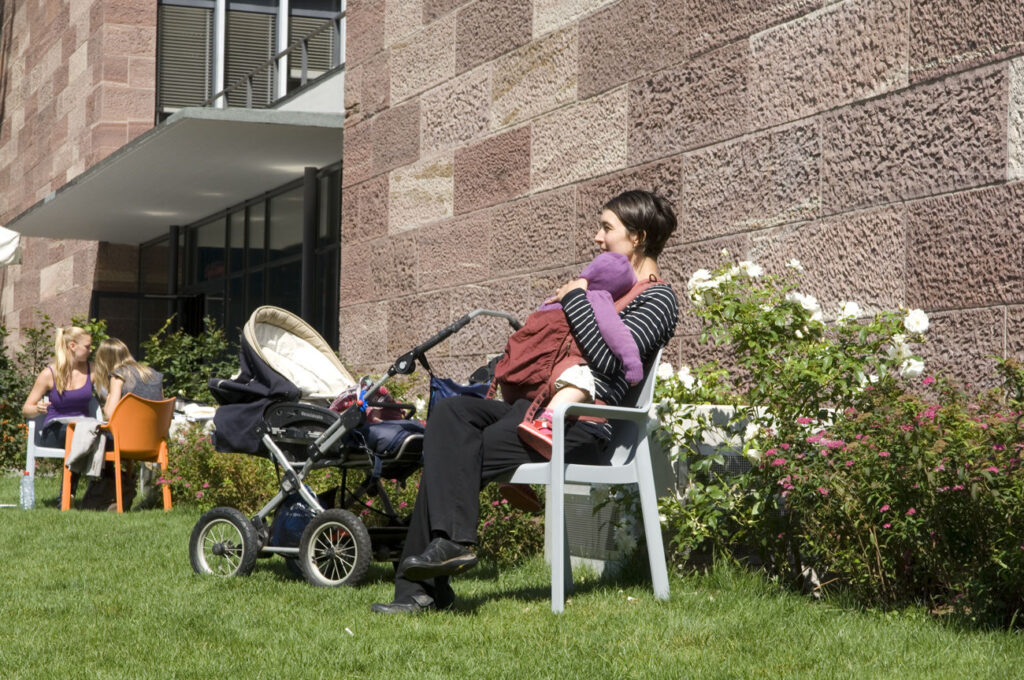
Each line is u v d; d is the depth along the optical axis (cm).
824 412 428
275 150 1206
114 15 1650
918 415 389
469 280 767
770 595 428
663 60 614
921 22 484
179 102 1683
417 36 830
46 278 2053
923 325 442
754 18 561
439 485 401
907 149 488
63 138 1825
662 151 614
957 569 386
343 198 920
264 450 522
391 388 756
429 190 812
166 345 1307
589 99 666
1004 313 447
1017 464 362
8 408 1267
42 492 1010
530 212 711
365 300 884
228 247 1579
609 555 499
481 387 471
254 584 475
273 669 327
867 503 392
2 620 401
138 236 1806
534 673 321
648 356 428
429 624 385
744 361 452
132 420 854
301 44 1380
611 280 429
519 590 463
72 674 322
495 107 747
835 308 517
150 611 416
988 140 456
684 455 462
